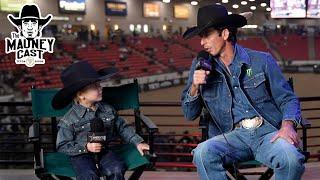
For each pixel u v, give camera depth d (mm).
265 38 42812
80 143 3592
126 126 3805
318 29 42969
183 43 40188
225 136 3150
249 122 3125
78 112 3646
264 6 41281
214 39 3074
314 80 30406
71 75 3598
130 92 4125
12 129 9047
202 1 41219
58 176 3406
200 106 3322
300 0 27000
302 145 3346
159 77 31578
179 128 15586
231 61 3135
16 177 4988
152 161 3494
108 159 3562
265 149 2975
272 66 3125
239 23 3094
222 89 3178
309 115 17172
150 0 40125
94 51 32125
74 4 32031
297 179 2766
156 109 19188
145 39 38875
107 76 3561
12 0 23031
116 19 36938
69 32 31406
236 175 3182
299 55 41000
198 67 3062
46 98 4047
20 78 21078
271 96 3150
